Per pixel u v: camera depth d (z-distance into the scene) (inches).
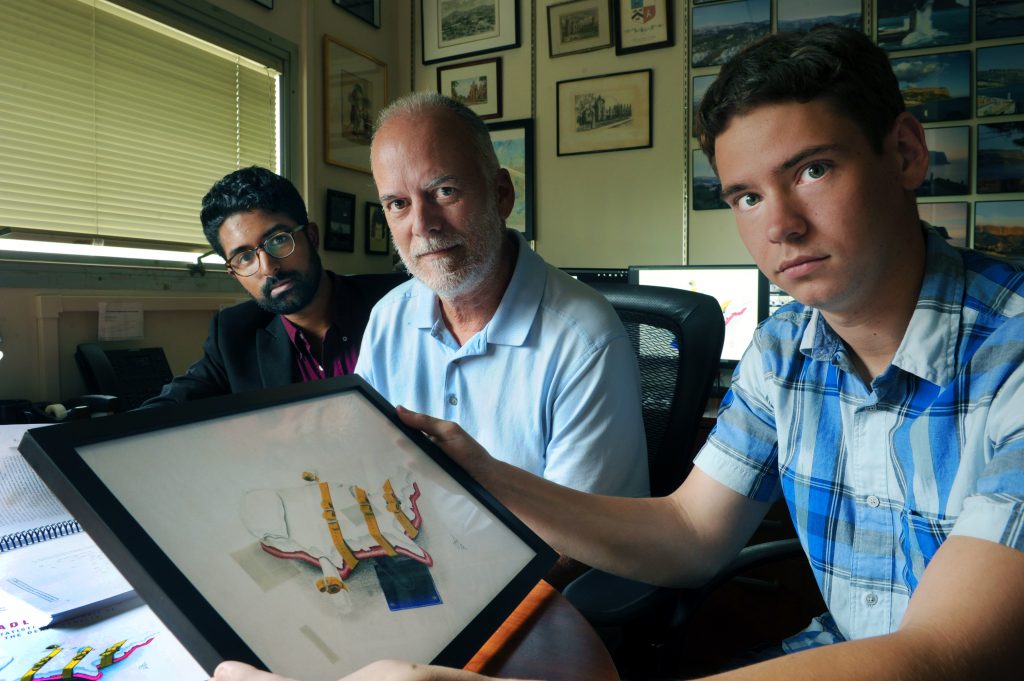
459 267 43.5
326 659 16.5
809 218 24.7
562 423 41.7
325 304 61.5
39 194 72.8
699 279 90.7
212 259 93.3
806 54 23.8
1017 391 23.7
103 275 76.9
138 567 15.5
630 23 112.7
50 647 21.2
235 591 16.6
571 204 119.0
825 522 31.5
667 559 32.2
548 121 119.6
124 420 18.5
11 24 69.2
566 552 30.7
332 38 110.4
